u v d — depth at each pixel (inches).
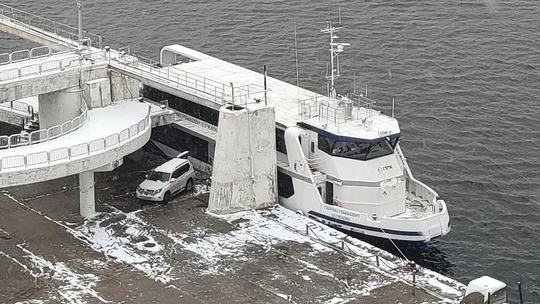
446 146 3565.5
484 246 2962.6
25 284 2496.3
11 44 4488.2
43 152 2706.7
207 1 4869.6
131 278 2524.6
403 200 2871.6
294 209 2940.5
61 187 3034.0
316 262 2588.6
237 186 2866.6
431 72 4126.5
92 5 4874.5
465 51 4306.1
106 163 2807.6
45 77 2979.8
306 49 4345.5
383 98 3922.2
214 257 2625.5
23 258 2625.5
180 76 3240.7
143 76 3164.4
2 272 2551.7
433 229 2773.1
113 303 2406.5
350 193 2847.0
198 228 2785.4
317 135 2891.2
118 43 4443.9
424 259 2869.1
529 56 4244.6
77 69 3048.7
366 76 4106.8
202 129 3169.3
